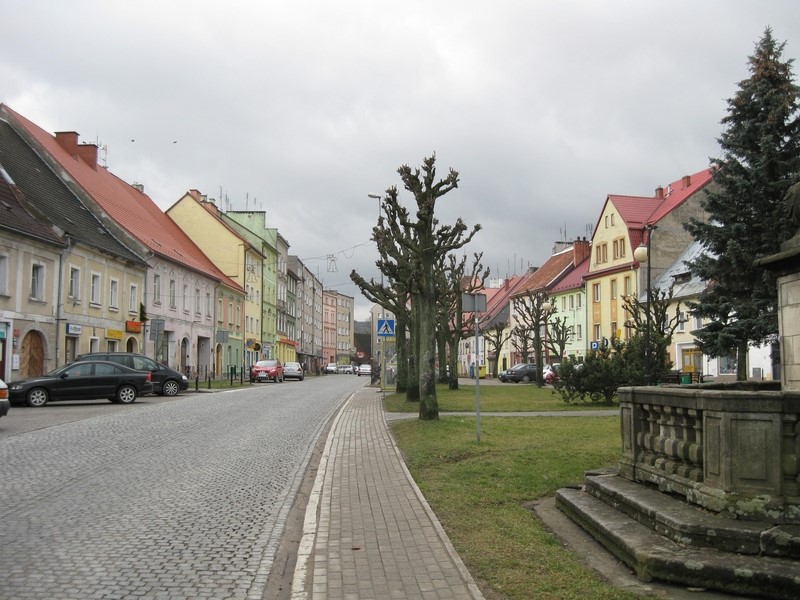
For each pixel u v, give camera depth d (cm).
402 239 1834
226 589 553
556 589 527
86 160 4631
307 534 718
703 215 5375
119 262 3847
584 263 6938
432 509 814
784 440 547
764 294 2702
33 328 2988
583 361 2530
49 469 1088
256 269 7106
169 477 1043
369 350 17238
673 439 668
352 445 1430
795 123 2725
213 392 3462
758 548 523
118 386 2523
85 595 528
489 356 9106
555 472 985
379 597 526
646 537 588
